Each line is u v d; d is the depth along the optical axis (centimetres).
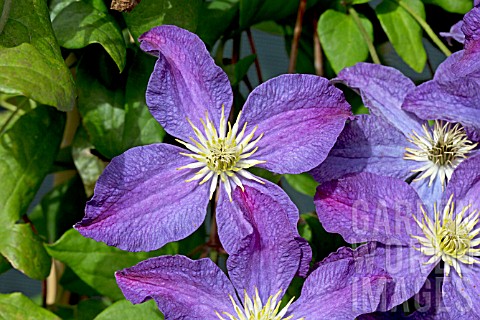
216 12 63
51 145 62
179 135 56
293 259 55
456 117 57
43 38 54
